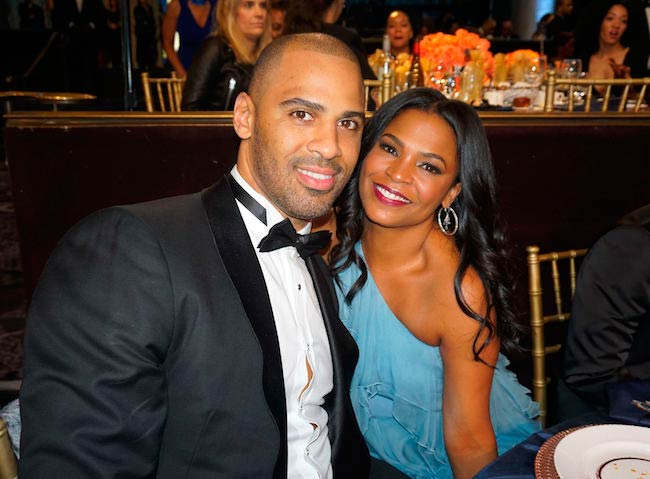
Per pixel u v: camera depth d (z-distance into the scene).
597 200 3.01
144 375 1.10
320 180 1.25
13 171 2.51
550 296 3.10
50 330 1.08
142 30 9.09
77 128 2.48
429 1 15.68
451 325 1.72
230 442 1.18
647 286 1.66
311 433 1.34
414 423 1.83
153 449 1.11
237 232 1.25
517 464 1.11
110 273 1.12
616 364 1.73
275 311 1.29
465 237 1.71
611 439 1.12
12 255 4.39
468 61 3.68
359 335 1.84
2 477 0.99
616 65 4.43
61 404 1.04
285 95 1.21
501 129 2.81
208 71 3.10
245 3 3.09
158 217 1.21
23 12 10.70
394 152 1.64
